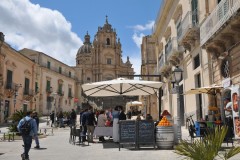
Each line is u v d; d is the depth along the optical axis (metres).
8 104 36.31
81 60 99.75
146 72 41.44
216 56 14.03
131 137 9.66
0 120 33.44
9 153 9.86
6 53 34.72
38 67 48.09
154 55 41.59
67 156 8.58
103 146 11.06
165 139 9.68
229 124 10.66
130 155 8.38
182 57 20.70
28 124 8.15
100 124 13.20
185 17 18.02
